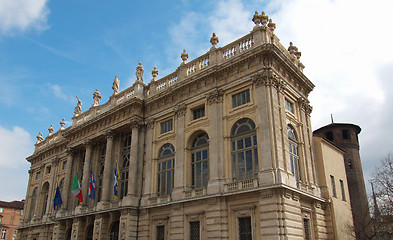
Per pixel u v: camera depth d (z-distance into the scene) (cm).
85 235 3353
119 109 3409
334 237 2594
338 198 2892
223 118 2647
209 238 2352
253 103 2503
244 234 2256
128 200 2953
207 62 2980
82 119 4166
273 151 2278
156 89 3372
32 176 5116
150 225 2844
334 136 4047
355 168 3872
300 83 2945
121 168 3419
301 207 2362
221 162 2523
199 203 2523
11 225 7944
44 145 5134
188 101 2952
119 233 2870
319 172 2838
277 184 2120
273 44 2502
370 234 2947
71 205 3853
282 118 2469
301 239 2189
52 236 4044
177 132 2944
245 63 2619
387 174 3338
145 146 3219
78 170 4022
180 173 2772
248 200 2280
